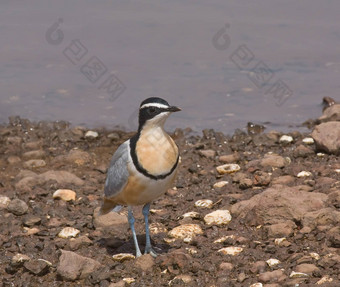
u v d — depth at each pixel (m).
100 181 18.52
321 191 16.06
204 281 12.41
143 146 12.58
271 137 20.92
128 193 12.95
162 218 15.46
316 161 18.83
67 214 16.02
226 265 12.77
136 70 26.22
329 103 23.61
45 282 12.88
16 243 14.41
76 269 12.87
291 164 18.55
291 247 13.39
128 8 32.16
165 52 27.56
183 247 13.99
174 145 12.77
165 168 12.60
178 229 14.66
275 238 14.02
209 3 32.50
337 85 24.89
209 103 24.08
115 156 13.18
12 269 13.16
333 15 30.50
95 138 22.09
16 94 24.97
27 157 20.73
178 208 16.25
